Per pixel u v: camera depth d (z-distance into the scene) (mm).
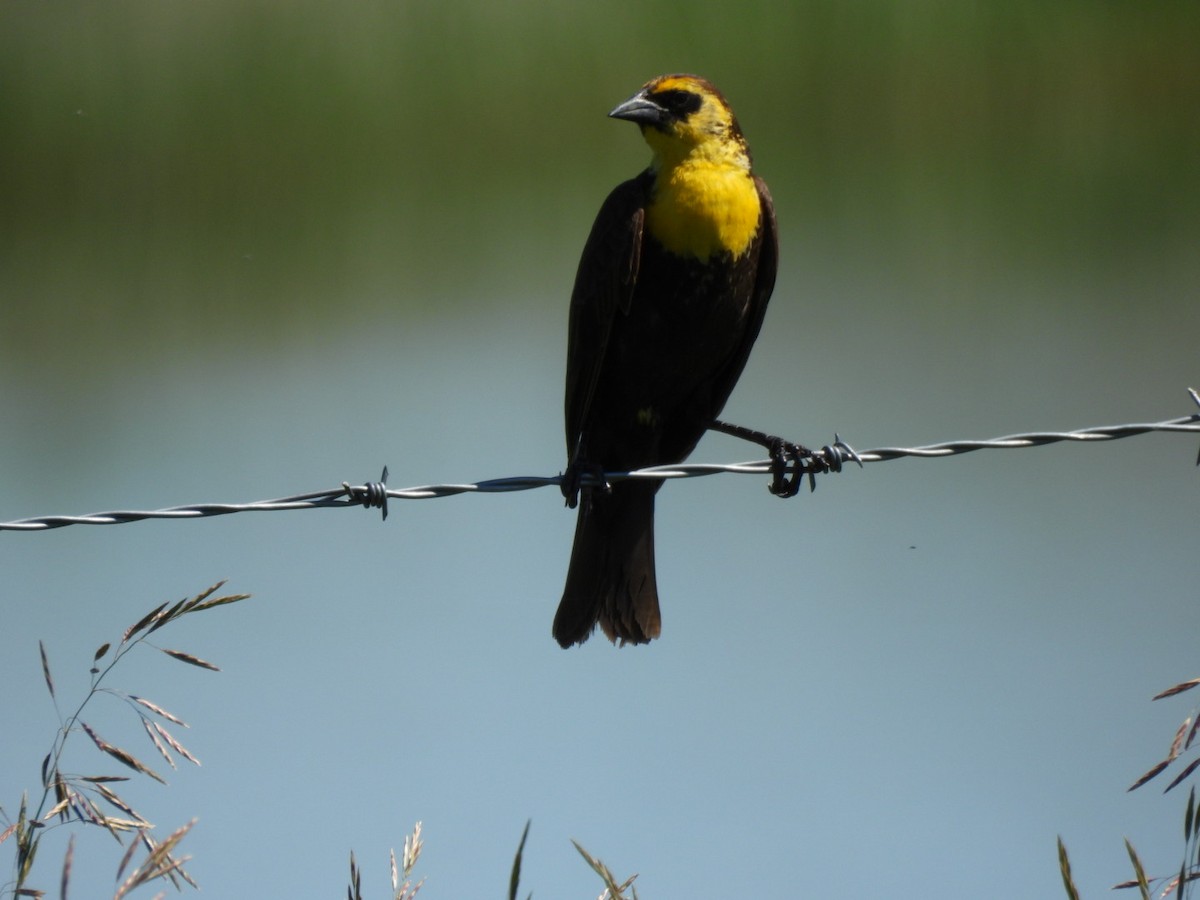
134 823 3965
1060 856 3693
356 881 4082
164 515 4418
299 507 4527
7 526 4309
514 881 3447
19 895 3777
